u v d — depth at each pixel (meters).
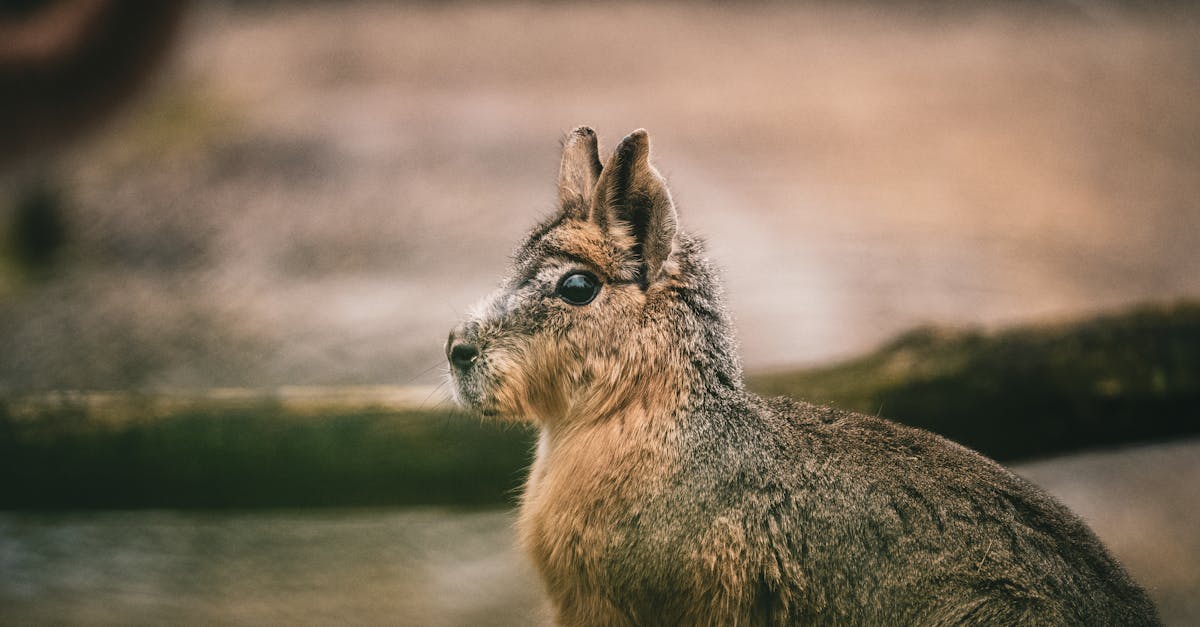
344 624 17.53
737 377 11.28
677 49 66.88
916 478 10.47
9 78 18.62
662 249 11.00
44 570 19.02
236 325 29.41
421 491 14.88
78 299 31.75
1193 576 19.17
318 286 33.00
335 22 72.00
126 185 41.25
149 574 19.14
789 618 10.58
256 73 58.94
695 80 59.84
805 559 10.52
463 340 11.48
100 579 18.73
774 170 44.53
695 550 10.73
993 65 62.38
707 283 11.45
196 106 51.34
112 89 19.36
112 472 14.50
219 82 56.19
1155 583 18.92
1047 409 15.38
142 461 14.50
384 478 14.75
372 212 39.44
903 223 38.28
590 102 55.72
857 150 47.88
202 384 26.08
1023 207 41.34
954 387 15.32
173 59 19.91
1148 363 15.40
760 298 31.72
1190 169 46.19
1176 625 17.44
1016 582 9.88
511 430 14.67
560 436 11.58
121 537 20.55
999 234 38.28
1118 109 54.03
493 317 11.41
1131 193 43.28
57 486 14.52
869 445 10.87
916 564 10.19
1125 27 68.62
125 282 33.38
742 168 44.91
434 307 31.17
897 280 32.97
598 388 11.23
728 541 10.68
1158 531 20.89
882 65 62.97
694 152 47.19
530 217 39.19
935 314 30.27
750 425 11.01
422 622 17.70
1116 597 9.97
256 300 31.34
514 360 11.33
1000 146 48.97
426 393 14.93
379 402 14.80
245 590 18.53
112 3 18.55
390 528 21.38
